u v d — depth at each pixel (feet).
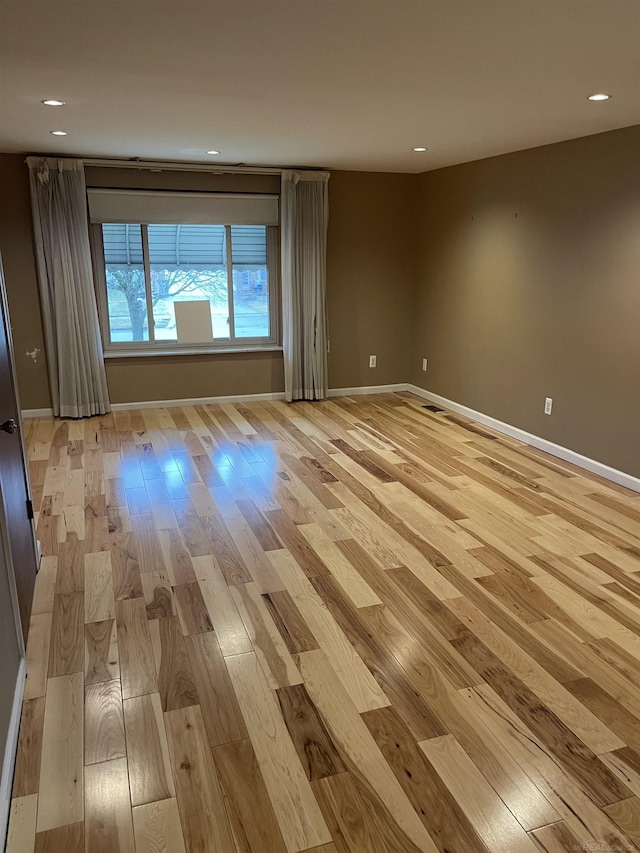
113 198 17.98
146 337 19.92
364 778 6.01
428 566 10.03
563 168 14.24
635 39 7.55
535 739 6.49
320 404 20.62
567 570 9.91
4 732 5.98
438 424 18.33
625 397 13.16
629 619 8.60
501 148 15.39
